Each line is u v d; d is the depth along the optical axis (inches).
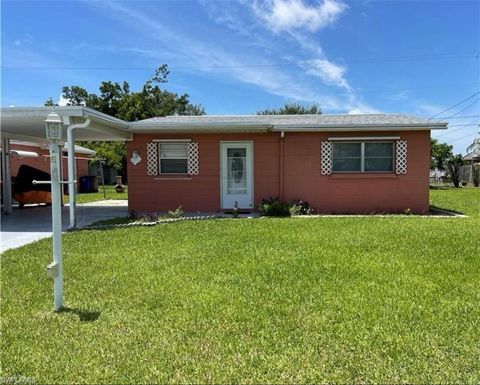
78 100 1525.6
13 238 317.4
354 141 465.4
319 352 117.3
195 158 481.1
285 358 113.8
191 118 547.2
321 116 553.9
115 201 679.1
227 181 485.4
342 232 314.2
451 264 212.5
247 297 164.4
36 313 149.4
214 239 289.4
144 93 1499.8
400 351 117.1
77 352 118.6
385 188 466.3
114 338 127.7
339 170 472.4
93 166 1042.7
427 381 101.8
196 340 125.9
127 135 487.2
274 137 474.9
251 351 118.2
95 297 166.7
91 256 239.1
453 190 916.6
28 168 577.9
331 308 151.1
